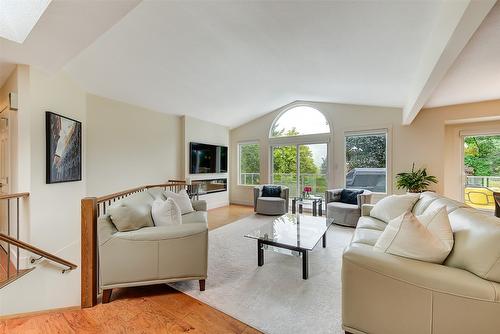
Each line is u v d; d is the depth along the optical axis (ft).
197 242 6.45
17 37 6.53
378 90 12.95
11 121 8.94
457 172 14.83
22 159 8.32
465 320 3.64
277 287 6.79
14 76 8.59
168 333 4.80
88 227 5.82
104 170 12.97
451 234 4.63
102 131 12.90
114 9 5.51
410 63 9.30
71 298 9.06
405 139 15.07
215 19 8.07
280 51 10.11
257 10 7.48
